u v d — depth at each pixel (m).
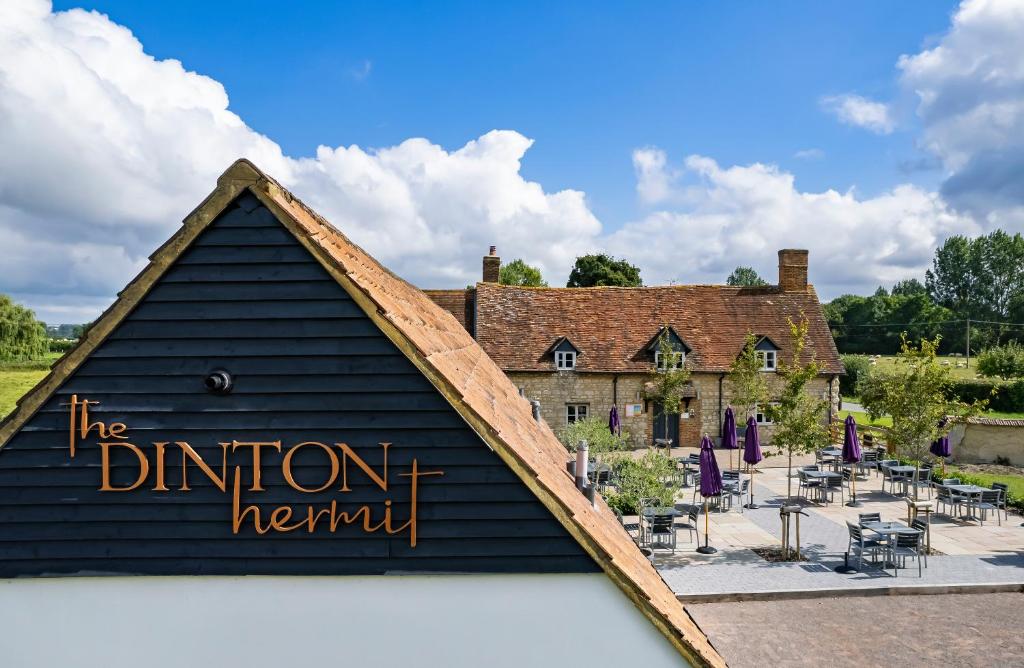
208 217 5.24
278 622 5.19
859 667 10.84
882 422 40.06
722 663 5.17
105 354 5.24
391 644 5.18
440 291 36.34
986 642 11.73
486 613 5.16
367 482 5.20
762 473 27.66
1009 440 28.59
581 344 33.22
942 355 91.06
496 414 6.54
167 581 5.21
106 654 5.19
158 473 5.20
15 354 48.84
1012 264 100.56
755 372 27.08
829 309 115.06
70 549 5.18
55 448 5.20
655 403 32.53
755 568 15.48
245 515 5.20
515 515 5.17
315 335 5.24
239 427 5.22
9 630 5.19
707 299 34.94
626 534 8.23
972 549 16.88
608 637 5.12
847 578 14.76
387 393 5.21
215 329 5.26
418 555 5.17
